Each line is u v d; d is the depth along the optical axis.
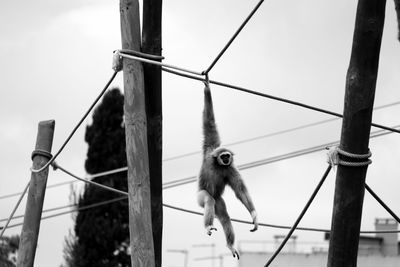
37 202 16.56
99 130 42.31
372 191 12.72
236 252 15.22
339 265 11.66
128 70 13.18
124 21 13.45
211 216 14.95
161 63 13.08
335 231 11.70
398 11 13.95
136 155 12.88
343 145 11.64
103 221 41.41
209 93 15.23
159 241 13.41
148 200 12.80
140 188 12.77
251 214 15.28
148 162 13.03
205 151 15.70
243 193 15.48
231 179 15.52
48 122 17.03
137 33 13.46
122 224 41.69
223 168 15.47
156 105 13.51
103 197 41.53
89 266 41.34
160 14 13.54
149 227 12.70
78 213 41.88
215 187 15.51
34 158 16.81
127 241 41.62
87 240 41.47
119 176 42.03
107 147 42.12
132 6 13.48
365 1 11.45
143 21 13.57
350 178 11.60
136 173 12.81
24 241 16.41
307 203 12.18
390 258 36.44
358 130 11.55
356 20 11.55
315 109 14.66
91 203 41.59
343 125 11.68
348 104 11.61
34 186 16.59
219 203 15.57
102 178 41.78
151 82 13.47
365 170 11.62
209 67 13.58
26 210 16.55
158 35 13.54
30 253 16.36
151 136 13.47
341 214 11.65
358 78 11.52
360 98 11.52
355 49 11.54
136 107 13.05
